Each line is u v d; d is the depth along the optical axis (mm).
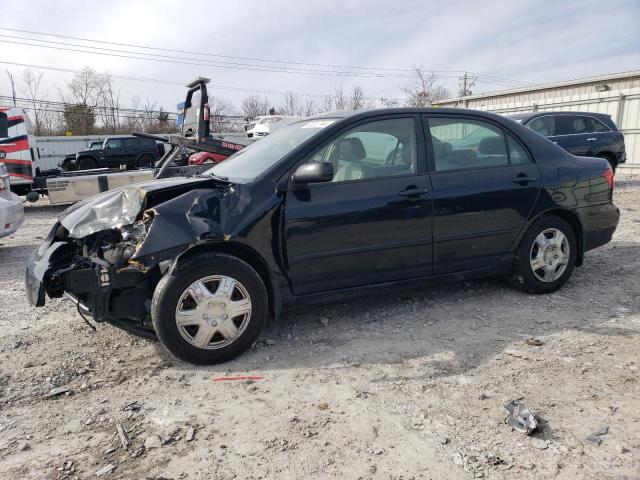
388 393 2959
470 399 2859
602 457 2324
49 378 3264
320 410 2805
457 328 3877
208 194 3396
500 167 4273
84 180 11867
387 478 2244
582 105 19953
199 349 3328
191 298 3299
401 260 3914
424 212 3912
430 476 2244
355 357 3445
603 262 5594
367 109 4043
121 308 3467
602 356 3309
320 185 3658
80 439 2615
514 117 11797
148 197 3451
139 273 3359
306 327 3990
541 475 2219
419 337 3738
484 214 4148
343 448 2461
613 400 2785
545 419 2633
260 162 3879
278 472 2303
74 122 44094
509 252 4367
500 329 3830
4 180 7043
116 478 2295
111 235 3754
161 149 24781
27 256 7164
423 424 2635
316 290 3719
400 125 4016
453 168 4109
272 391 3033
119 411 2869
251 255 3518
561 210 4496
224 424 2703
